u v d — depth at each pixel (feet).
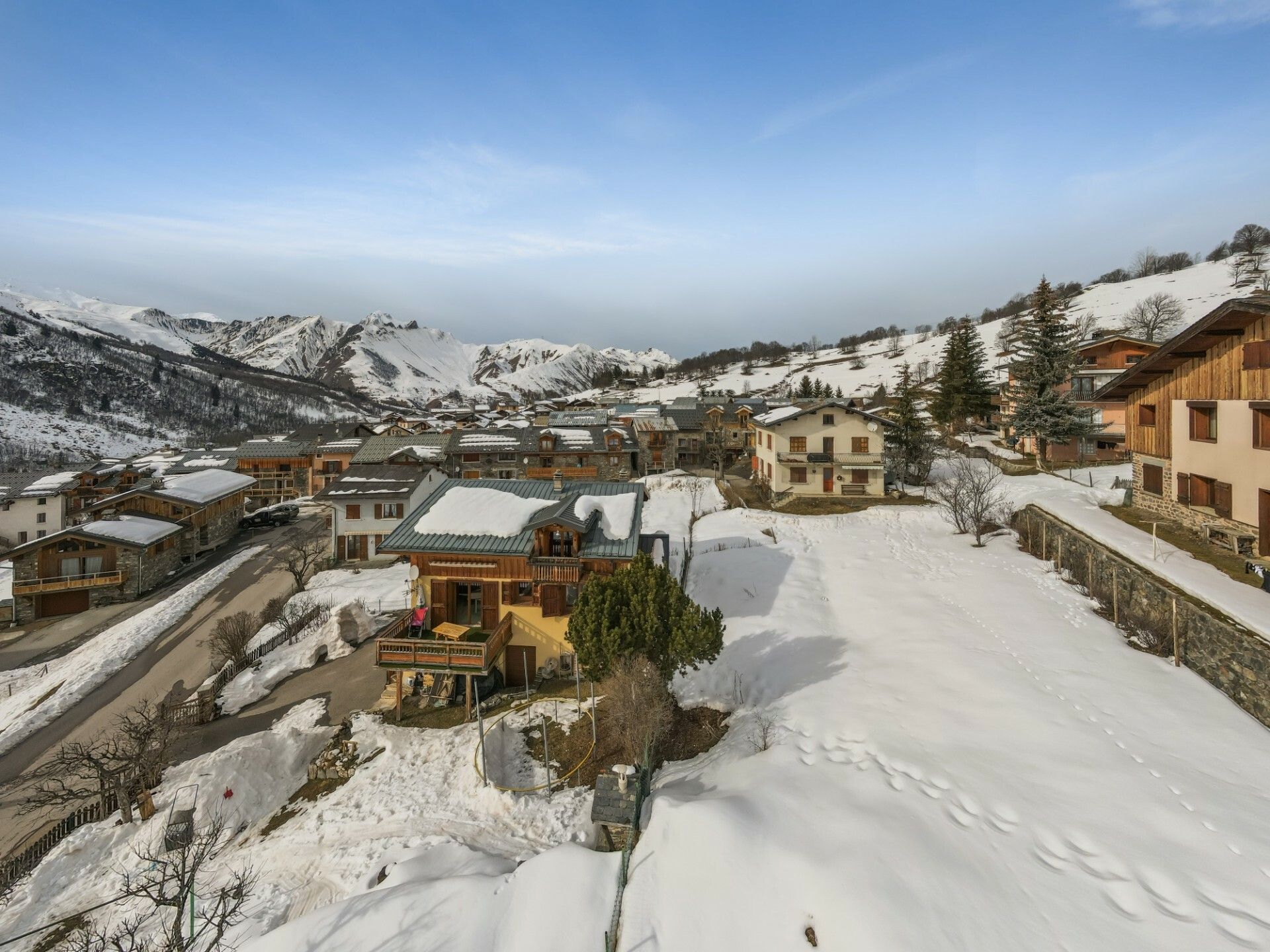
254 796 61.46
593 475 229.25
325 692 84.79
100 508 160.45
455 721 72.38
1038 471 160.76
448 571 80.59
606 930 35.60
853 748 52.03
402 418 342.03
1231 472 76.59
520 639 81.10
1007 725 52.49
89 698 93.35
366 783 61.00
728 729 63.00
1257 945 30.17
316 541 171.83
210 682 84.12
